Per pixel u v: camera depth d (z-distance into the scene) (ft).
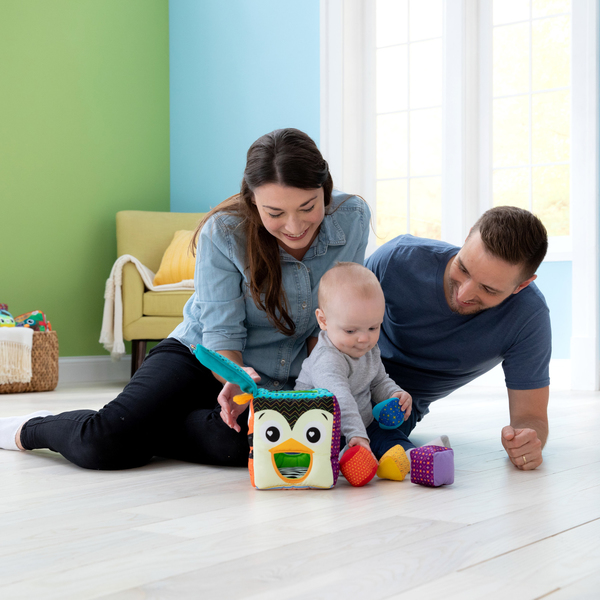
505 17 11.61
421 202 12.30
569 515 3.47
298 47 13.06
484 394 10.19
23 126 12.62
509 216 4.26
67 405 8.89
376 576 2.57
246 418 4.72
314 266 5.03
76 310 13.33
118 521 3.40
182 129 14.71
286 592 2.42
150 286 12.21
